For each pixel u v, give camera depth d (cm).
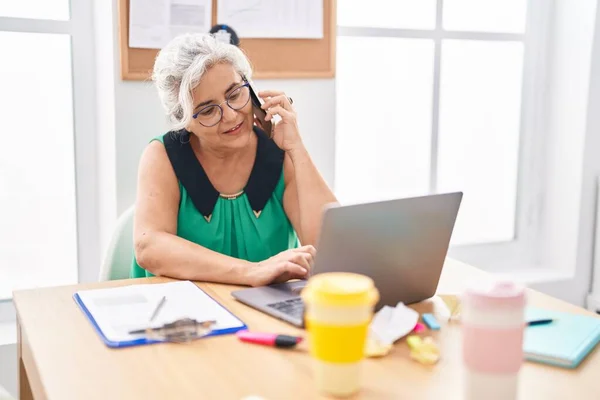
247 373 90
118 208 196
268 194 165
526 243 277
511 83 264
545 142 271
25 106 202
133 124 195
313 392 84
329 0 213
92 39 204
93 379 88
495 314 74
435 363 93
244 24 202
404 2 238
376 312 111
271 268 129
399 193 252
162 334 101
